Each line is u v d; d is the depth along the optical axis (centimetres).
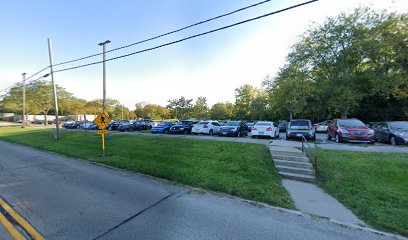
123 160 845
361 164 669
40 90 4531
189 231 334
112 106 7050
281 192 515
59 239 312
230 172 666
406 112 2242
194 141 1202
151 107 7425
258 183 574
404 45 1988
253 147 953
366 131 1155
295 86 2698
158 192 513
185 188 543
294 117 3903
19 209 414
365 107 2538
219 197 485
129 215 389
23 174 683
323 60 2462
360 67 2384
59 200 460
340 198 479
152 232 330
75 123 3659
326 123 2405
